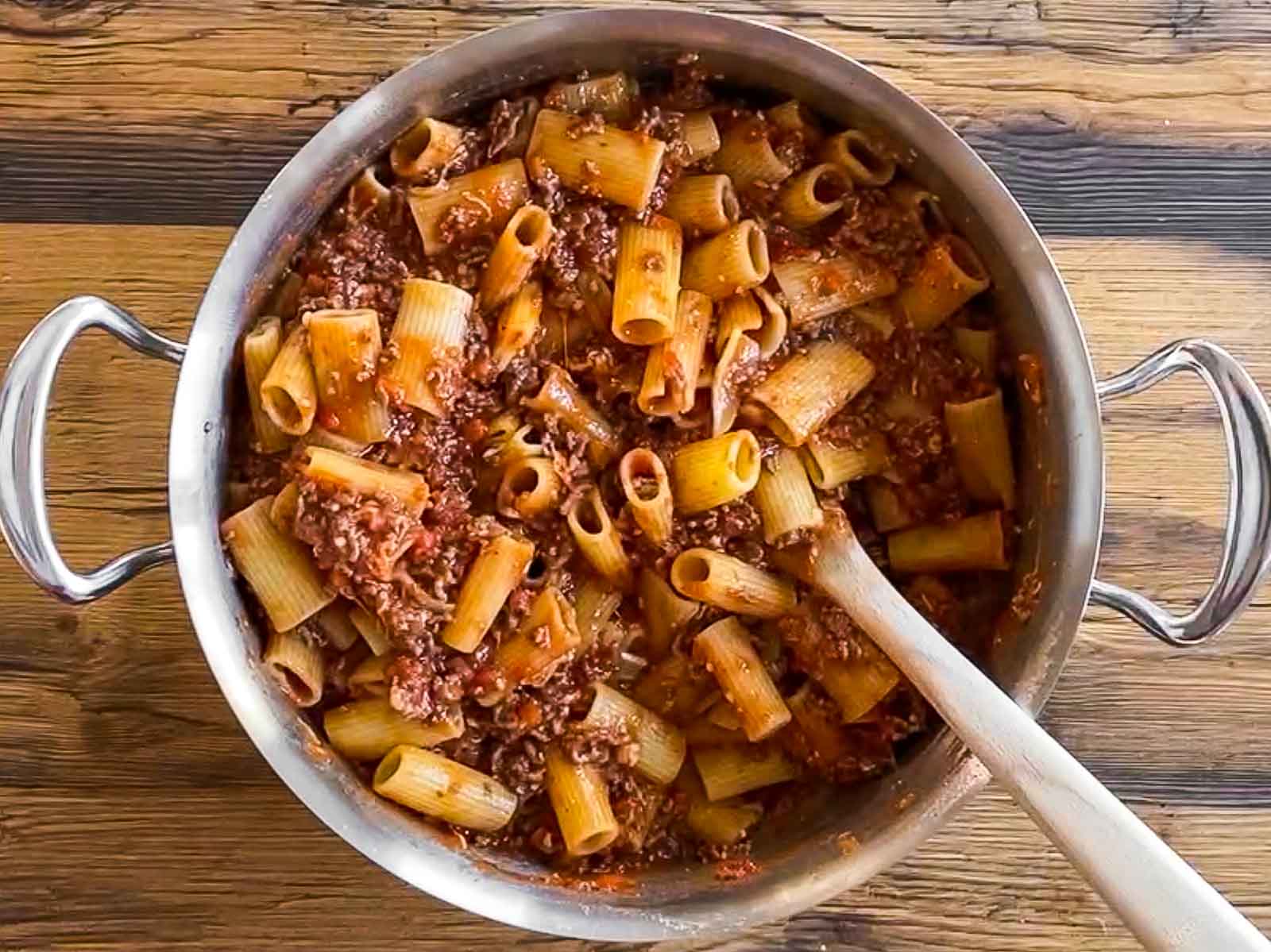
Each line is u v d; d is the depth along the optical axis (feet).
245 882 1.40
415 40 1.40
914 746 1.35
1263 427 1.19
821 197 1.34
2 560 1.39
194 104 1.40
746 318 1.28
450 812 1.26
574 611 1.29
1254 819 1.46
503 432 1.27
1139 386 1.26
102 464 1.40
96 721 1.40
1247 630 1.46
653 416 1.27
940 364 1.34
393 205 1.27
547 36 1.21
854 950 1.43
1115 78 1.45
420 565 1.23
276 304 1.28
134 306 1.39
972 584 1.36
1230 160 1.46
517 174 1.26
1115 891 1.11
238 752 1.40
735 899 1.28
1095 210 1.45
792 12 1.43
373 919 1.41
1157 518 1.46
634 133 1.26
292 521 1.22
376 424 1.22
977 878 1.44
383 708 1.26
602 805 1.28
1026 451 1.32
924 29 1.43
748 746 1.35
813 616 1.31
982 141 1.44
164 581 1.40
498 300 1.25
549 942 1.41
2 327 1.39
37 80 1.39
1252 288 1.46
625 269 1.25
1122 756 1.46
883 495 1.35
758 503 1.29
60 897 1.39
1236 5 1.46
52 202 1.39
